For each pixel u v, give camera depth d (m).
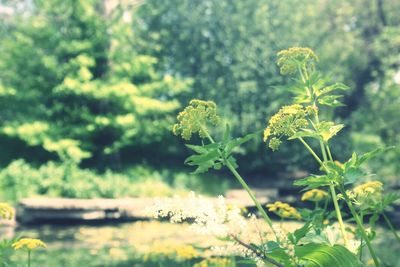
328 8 25.02
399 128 23.84
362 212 3.62
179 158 23.95
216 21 24.20
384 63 24.11
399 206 16.39
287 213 5.21
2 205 4.62
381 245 10.20
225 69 23.55
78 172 19.66
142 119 23.09
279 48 23.45
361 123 23.69
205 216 2.88
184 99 23.94
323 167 3.08
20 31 22.16
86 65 22.06
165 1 24.61
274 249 2.91
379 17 25.03
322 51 24.20
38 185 18.80
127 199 17.38
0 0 24.33
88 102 22.27
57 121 22.02
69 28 22.45
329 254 2.86
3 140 22.00
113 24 22.55
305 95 3.36
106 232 13.55
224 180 21.83
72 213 16.02
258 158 22.95
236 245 2.95
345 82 24.38
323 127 3.08
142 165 23.03
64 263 8.91
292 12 24.62
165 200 2.89
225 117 22.39
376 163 20.98
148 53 24.44
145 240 11.70
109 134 22.50
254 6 24.03
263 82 23.14
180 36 24.17
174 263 8.23
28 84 21.69
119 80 22.14
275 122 3.10
